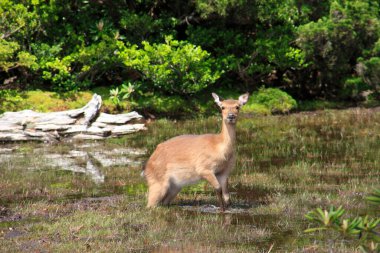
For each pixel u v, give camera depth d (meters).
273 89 53.84
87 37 54.16
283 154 35.09
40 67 49.34
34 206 22.70
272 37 54.72
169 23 54.62
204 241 18.19
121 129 42.19
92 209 22.14
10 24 48.44
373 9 56.16
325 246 17.55
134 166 31.53
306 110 55.19
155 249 17.22
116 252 16.91
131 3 56.00
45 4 51.09
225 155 21.72
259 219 20.94
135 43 54.12
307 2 56.44
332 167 30.78
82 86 50.97
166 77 49.66
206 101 53.44
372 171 29.72
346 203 22.75
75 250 17.02
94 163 32.62
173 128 44.59
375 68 54.53
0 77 52.38
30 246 17.55
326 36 52.78
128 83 50.16
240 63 56.22
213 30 54.81
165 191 22.08
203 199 24.08
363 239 9.45
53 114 41.16
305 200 23.30
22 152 36.31
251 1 50.88
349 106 57.41
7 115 40.62
